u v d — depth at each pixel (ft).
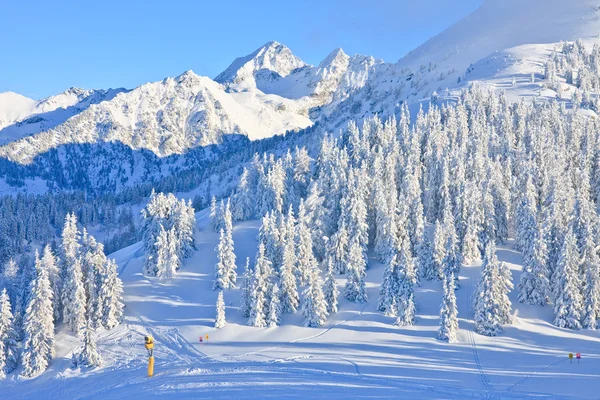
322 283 235.81
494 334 186.09
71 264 226.99
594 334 183.93
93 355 191.01
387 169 286.25
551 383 141.28
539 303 203.72
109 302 223.30
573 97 457.27
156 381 166.61
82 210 630.33
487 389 137.80
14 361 196.03
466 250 242.17
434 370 158.51
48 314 198.39
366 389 140.97
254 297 214.48
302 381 151.64
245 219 328.29
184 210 284.41
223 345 199.41
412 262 208.85
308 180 336.70
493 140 325.21
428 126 352.08
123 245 501.97
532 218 227.61
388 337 190.70
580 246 210.38
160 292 252.83
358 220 252.01
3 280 276.21
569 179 265.95
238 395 142.10
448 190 269.23
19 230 483.51
